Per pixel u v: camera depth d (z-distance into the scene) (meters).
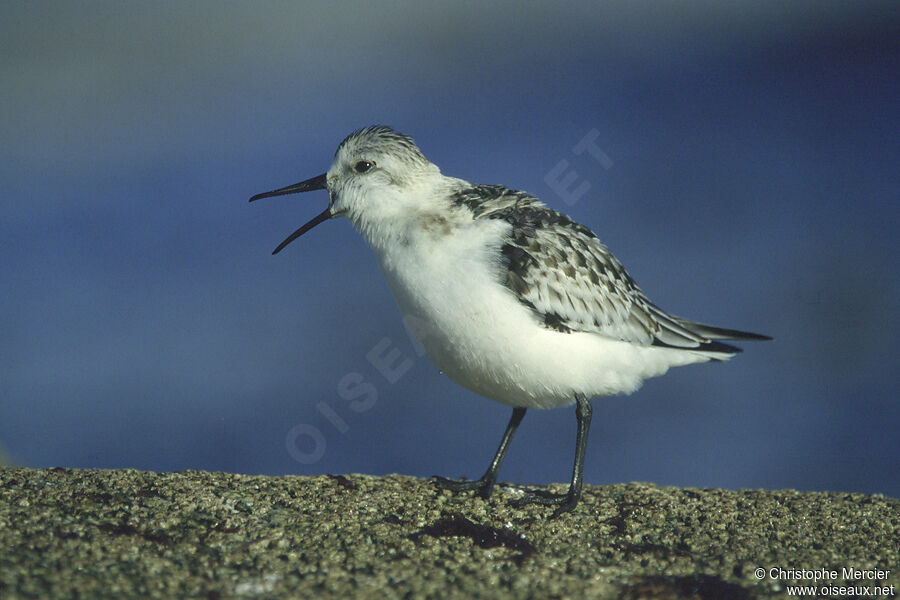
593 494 7.89
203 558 5.88
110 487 6.99
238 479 7.50
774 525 7.05
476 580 5.79
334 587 5.57
